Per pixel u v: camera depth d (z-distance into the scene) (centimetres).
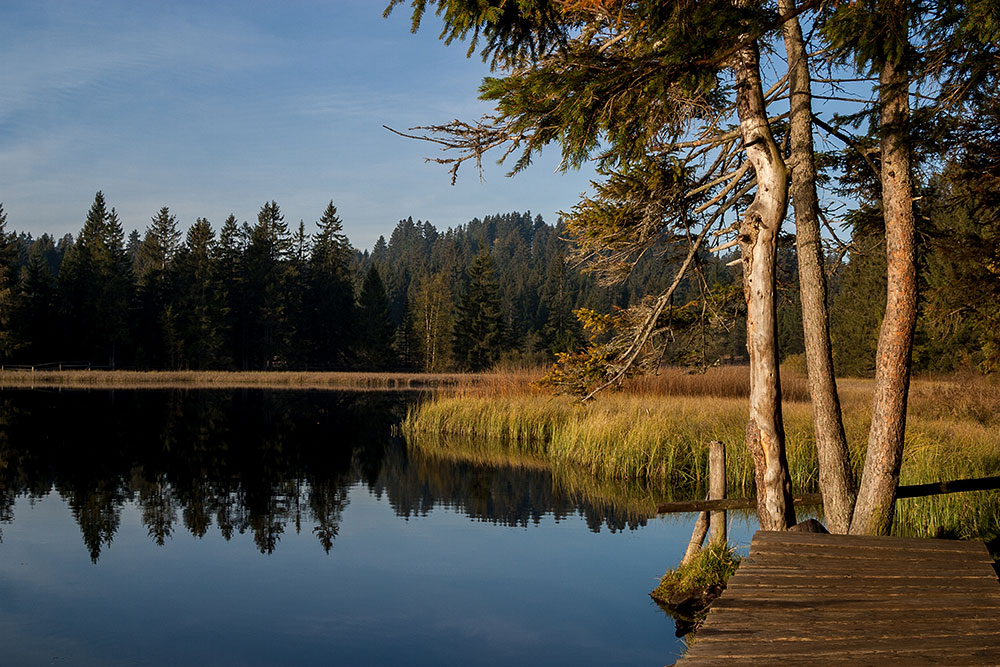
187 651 646
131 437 2123
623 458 1528
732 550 823
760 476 720
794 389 2600
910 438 1301
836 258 882
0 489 1376
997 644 422
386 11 669
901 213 648
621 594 808
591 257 856
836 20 556
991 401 1814
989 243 947
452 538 1049
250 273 6894
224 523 1133
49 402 3234
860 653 409
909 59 616
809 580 531
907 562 568
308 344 7031
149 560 932
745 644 422
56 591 809
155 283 6581
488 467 1666
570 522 1145
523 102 565
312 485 1455
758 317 716
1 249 5903
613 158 772
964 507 962
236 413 2923
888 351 655
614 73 540
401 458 1800
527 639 679
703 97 767
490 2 657
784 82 751
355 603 777
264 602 779
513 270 13438
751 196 881
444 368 7194
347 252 7556
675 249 882
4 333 5434
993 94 711
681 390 2314
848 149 836
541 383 902
